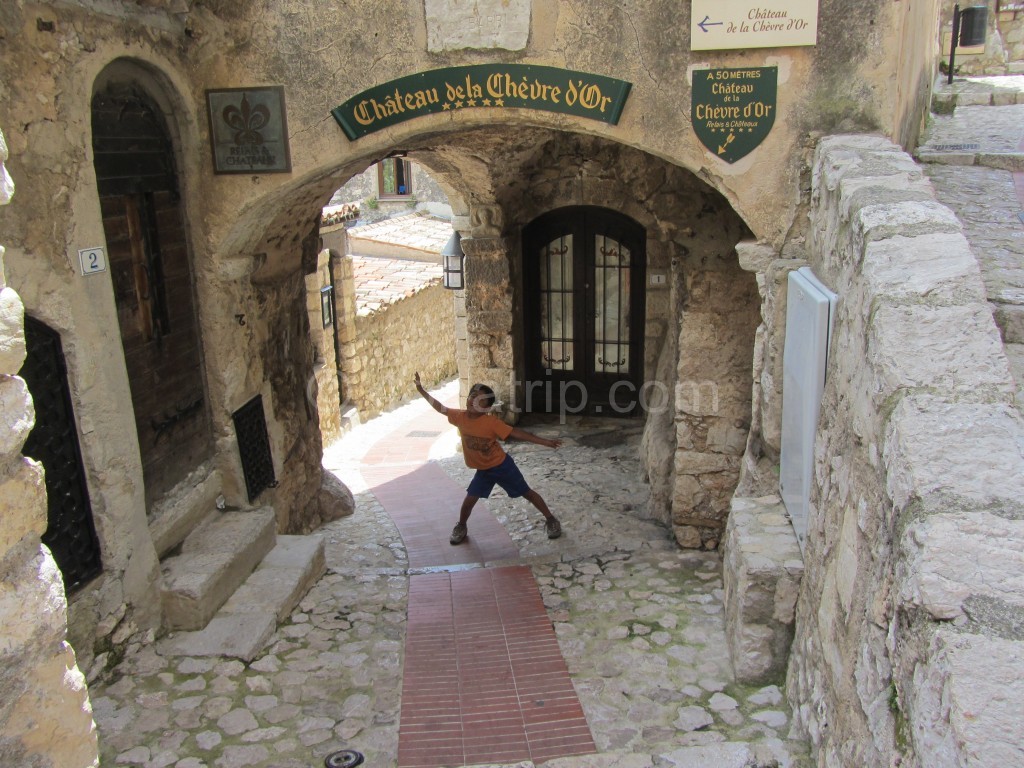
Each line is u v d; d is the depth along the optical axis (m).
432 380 15.78
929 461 2.15
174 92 4.83
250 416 5.66
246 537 5.16
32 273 3.71
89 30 4.05
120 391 4.25
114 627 4.24
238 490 5.49
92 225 4.06
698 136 4.59
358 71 4.83
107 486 4.15
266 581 5.10
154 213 4.75
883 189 3.34
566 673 4.29
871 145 4.06
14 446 1.80
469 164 8.69
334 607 5.09
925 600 1.84
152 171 4.74
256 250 5.55
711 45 4.42
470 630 4.80
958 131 7.36
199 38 4.89
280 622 4.86
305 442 6.77
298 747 3.74
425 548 6.79
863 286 2.87
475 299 10.10
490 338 10.24
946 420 2.26
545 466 8.98
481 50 4.70
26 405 1.84
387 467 9.68
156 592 4.54
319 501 7.20
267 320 5.95
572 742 3.69
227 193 5.05
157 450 4.79
